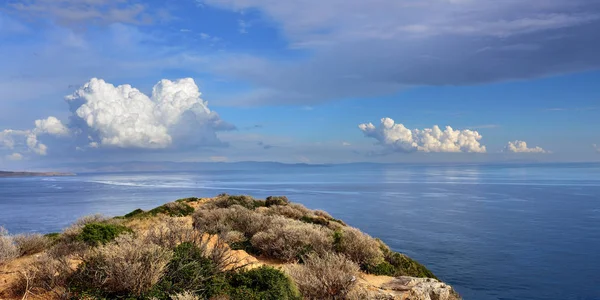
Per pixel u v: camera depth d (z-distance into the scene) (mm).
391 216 116500
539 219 113438
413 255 63750
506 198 182750
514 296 43688
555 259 63750
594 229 96000
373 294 10273
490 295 43750
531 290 46219
